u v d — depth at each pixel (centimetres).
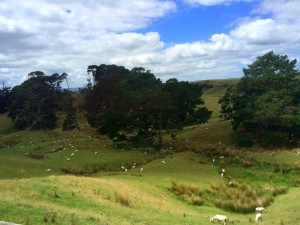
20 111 12188
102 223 1667
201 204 3275
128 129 6769
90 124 9388
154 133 7075
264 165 5016
